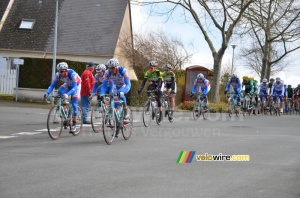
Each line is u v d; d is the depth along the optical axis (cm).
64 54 3291
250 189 575
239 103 2077
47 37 3384
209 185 593
